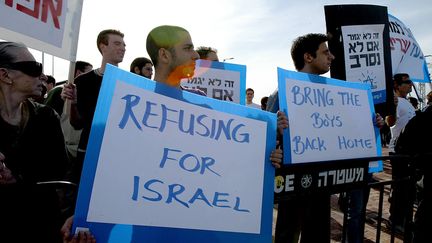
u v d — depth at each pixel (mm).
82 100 2797
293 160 2088
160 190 1406
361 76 2914
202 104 1588
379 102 2971
